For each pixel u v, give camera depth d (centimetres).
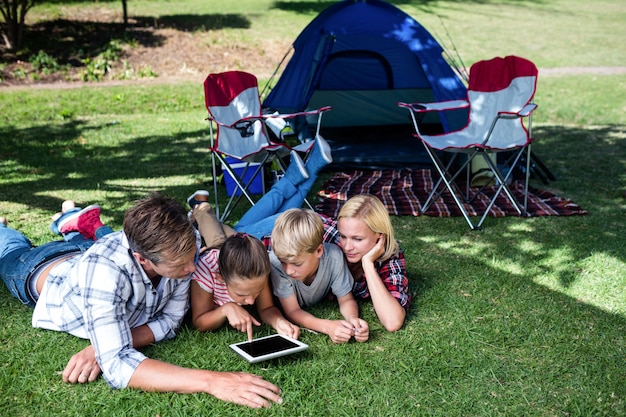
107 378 214
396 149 596
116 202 455
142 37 1291
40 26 1307
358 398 215
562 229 402
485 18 1766
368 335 252
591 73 1166
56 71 1079
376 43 682
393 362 237
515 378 228
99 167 564
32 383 222
